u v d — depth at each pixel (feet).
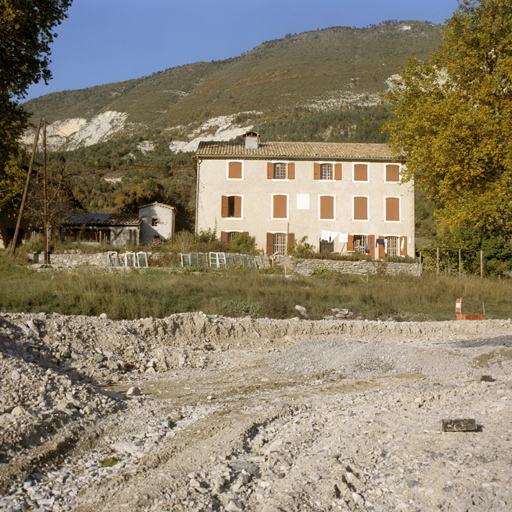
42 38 82.48
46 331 30.83
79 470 14.64
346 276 87.66
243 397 23.06
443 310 62.23
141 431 17.81
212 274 75.36
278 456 14.60
